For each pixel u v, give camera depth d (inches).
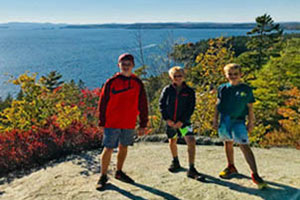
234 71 129.8
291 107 452.4
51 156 201.2
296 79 680.4
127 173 152.4
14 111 259.6
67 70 6486.2
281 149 227.1
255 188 124.6
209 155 187.3
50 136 220.8
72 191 132.5
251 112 131.2
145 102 137.5
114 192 127.6
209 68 351.3
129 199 120.0
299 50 899.4
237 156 185.2
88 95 358.9
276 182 130.9
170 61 376.8
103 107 129.4
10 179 166.6
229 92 132.7
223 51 345.7
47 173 165.0
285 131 309.0
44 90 277.3
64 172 163.3
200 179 135.3
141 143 245.8
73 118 271.1
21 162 188.9
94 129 248.7
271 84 635.5
